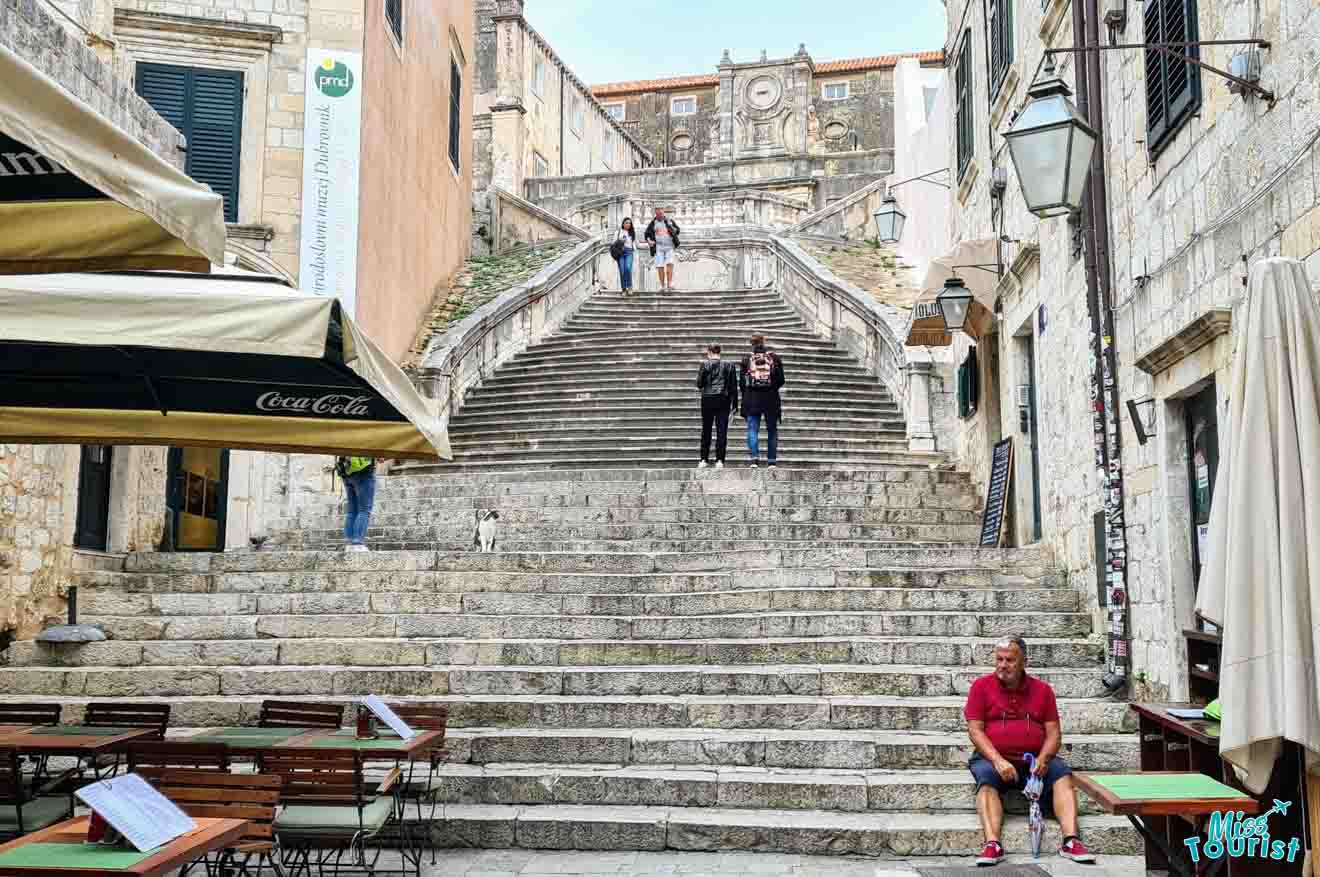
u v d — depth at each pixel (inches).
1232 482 190.9
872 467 630.5
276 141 667.4
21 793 237.3
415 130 837.2
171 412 304.0
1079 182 302.4
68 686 377.4
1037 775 279.9
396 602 425.7
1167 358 310.5
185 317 231.5
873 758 319.6
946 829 283.1
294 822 237.5
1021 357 503.2
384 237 743.7
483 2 1635.1
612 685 364.2
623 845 290.7
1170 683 316.5
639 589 434.6
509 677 366.6
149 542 528.7
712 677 361.4
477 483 589.6
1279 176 246.7
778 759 322.7
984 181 564.7
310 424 307.9
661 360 790.5
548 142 1755.7
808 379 753.6
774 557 457.1
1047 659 371.6
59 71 388.2
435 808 303.6
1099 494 378.3
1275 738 190.9
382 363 264.1
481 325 792.9
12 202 185.8
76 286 233.3
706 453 624.4
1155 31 325.7
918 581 430.3
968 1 605.9
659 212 1029.2
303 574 446.0
